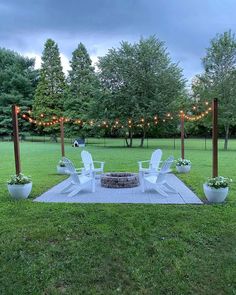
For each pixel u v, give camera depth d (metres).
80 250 3.62
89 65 30.22
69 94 29.25
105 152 17.83
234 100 19.38
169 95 21.81
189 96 22.84
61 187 7.38
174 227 4.34
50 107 31.64
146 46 21.64
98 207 5.40
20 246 3.73
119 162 12.79
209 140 31.16
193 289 2.85
